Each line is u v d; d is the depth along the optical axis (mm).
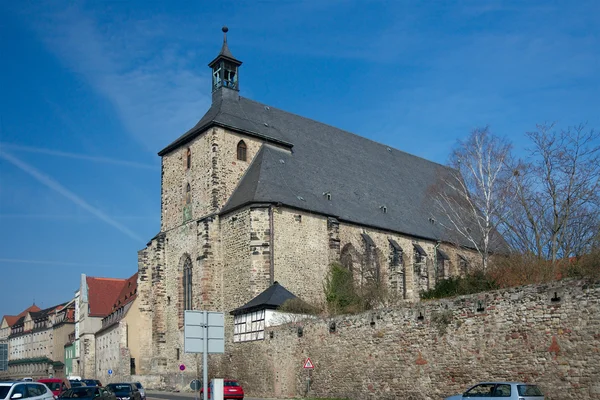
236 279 55000
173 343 60938
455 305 30500
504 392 23484
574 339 25500
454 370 30016
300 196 58625
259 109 67188
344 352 36562
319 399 36938
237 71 66562
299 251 55344
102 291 105375
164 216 65062
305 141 67938
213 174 58594
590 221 49062
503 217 54375
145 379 61000
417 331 32219
